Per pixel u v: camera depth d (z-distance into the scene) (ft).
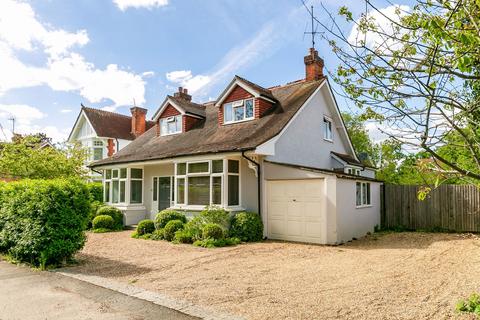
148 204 58.54
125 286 20.76
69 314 16.29
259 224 40.86
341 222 38.52
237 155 40.96
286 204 41.11
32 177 56.49
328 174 37.86
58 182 27.58
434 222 49.11
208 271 25.04
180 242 38.52
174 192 49.52
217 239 37.47
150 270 25.44
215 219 39.63
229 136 46.73
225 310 16.56
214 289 20.21
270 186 42.50
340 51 12.05
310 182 39.45
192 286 20.89
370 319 15.25
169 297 18.60
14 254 28.60
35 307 17.28
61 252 26.53
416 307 16.65
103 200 62.49
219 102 52.80
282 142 45.01
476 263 26.30
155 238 41.52
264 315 15.84
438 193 49.08
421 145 10.48
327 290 19.79
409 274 23.29
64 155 63.41
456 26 9.97
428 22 9.36
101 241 40.42
